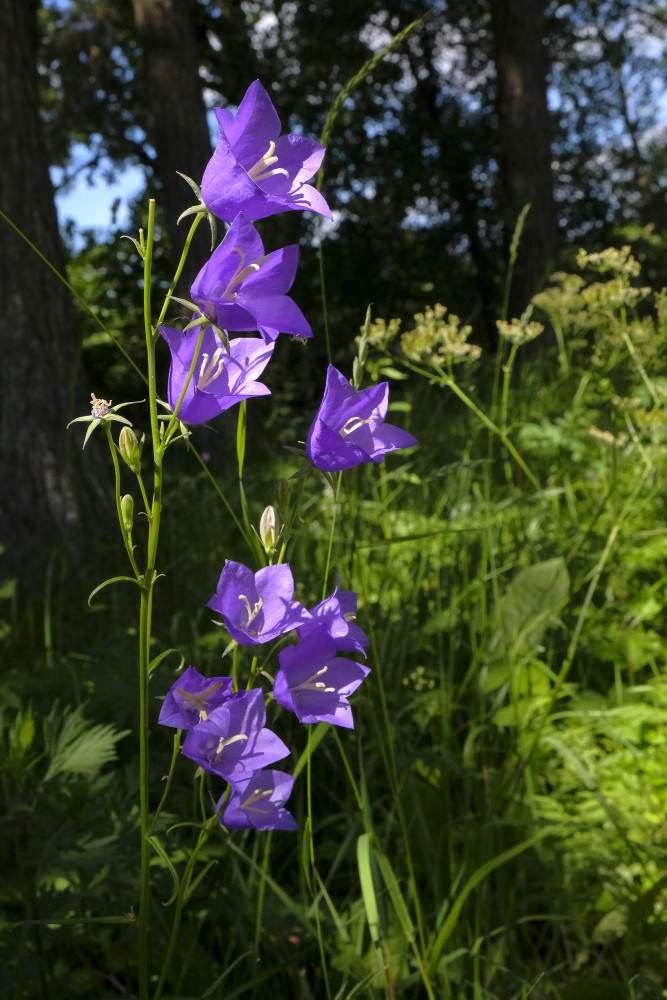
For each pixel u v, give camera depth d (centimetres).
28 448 470
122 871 189
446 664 316
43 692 278
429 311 297
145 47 1115
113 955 198
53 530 464
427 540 336
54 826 189
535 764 275
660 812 267
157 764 251
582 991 199
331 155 1750
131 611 383
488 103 1972
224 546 443
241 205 101
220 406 111
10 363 473
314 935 198
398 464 410
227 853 209
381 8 1814
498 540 347
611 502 338
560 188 2134
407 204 1825
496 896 230
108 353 1622
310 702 114
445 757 249
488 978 200
